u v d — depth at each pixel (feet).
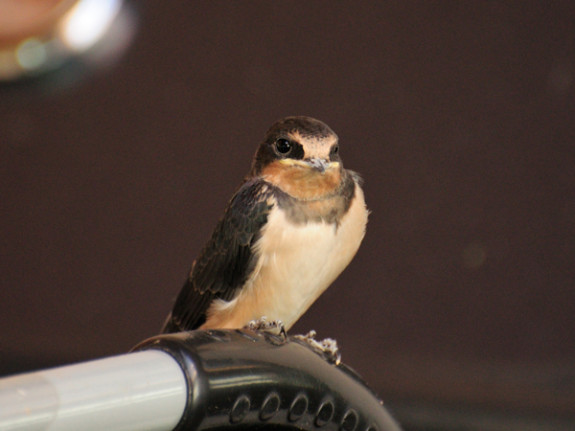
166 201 15.06
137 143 15.01
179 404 10.87
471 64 14.40
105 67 14.64
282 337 11.35
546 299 14.53
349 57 14.56
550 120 14.34
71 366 10.22
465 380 14.51
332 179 11.87
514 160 14.47
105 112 14.90
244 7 14.65
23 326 15.33
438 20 14.40
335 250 11.89
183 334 11.28
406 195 14.66
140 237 15.15
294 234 11.85
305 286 11.90
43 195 15.20
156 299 15.12
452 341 14.73
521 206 14.53
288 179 11.87
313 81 14.60
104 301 15.28
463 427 13.93
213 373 11.25
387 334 14.82
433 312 14.76
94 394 9.93
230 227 11.89
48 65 14.06
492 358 14.62
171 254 15.08
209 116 14.84
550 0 14.14
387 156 14.64
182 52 14.74
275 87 14.66
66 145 15.05
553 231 14.47
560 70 14.23
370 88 14.55
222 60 14.73
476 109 14.46
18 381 9.63
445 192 14.64
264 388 11.28
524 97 14.34
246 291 11.91
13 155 15.11
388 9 14.47
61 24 13.89
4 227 15.28
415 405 14.25
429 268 14.74
